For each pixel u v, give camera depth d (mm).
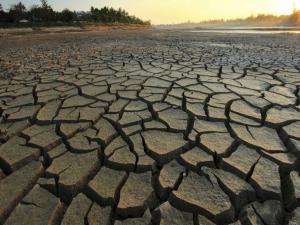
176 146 1807
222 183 1465
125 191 1436
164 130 2051
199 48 7254
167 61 4910
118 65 4555
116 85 3188
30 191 1460
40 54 6379
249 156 1692
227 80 3352
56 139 1944
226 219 1272
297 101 2574
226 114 2281
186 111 2365
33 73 4094
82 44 8750
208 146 1797
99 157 1746
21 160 1705
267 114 2256
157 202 1398
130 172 1591
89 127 2143
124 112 2367
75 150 1808
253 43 8703
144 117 2254
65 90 3070
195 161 1649
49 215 1301
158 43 9016
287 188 1446
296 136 1886
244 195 1387
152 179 1536
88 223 1253
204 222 1240
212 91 2875
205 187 1446
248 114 2266
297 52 6156
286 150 1751
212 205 1322
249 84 3166
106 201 1379
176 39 11070
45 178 1553
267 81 3316
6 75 3998
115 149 1810
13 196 1425
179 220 1260
